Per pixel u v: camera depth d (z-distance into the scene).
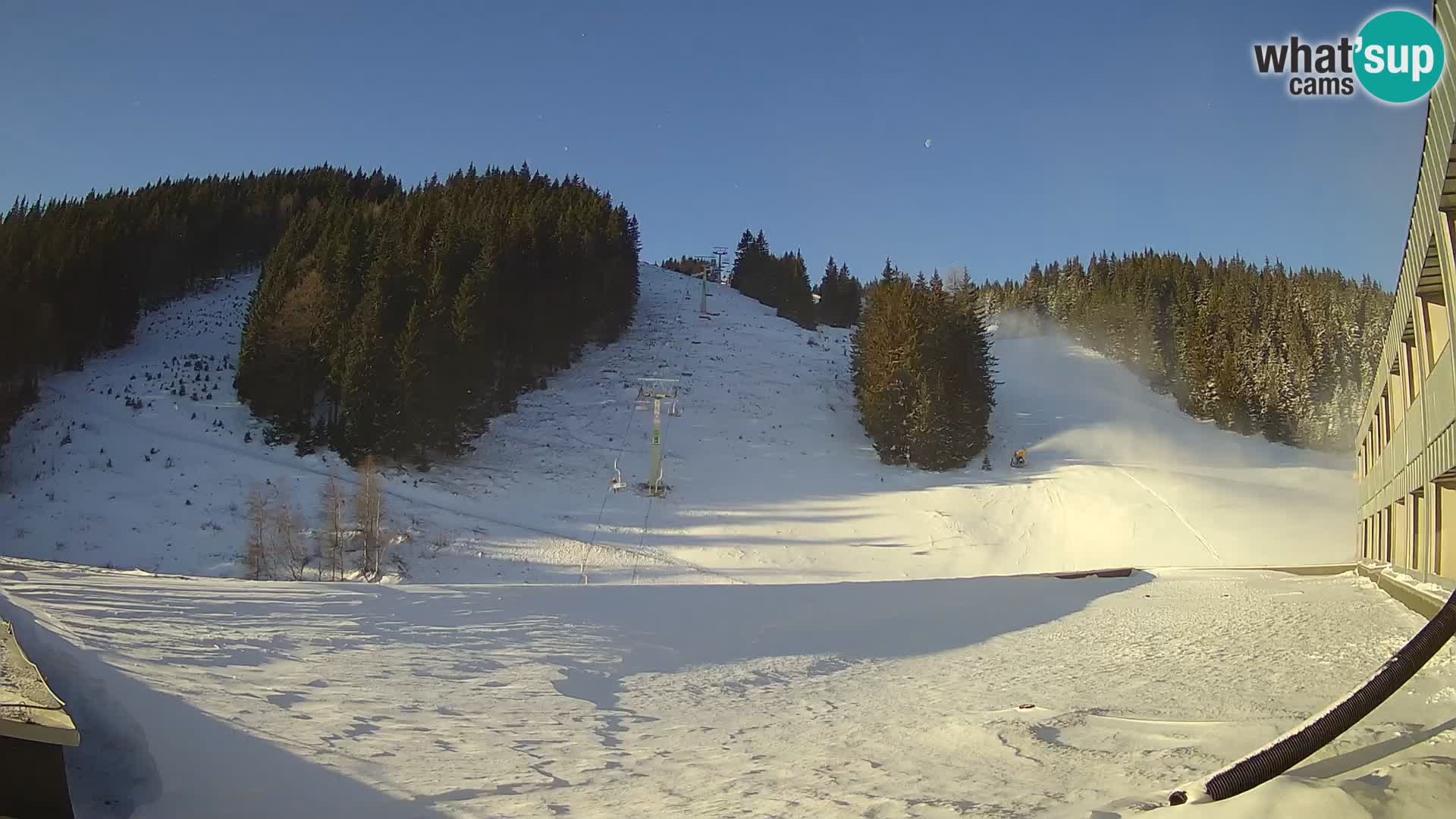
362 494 31.08
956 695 9.90
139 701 6.08
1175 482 45.31
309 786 5.21
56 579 13.15
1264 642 13.82
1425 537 17.67
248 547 28.47
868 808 5.15
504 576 30.08
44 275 45.03
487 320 46.69
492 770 5.86
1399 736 6.09
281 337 41.72
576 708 8.40
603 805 5.21
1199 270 97.38
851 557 35.34
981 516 40.41
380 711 7.36
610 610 15.65
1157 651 13.34
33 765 4.02
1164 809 4.35
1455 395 13.85
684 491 41.09
